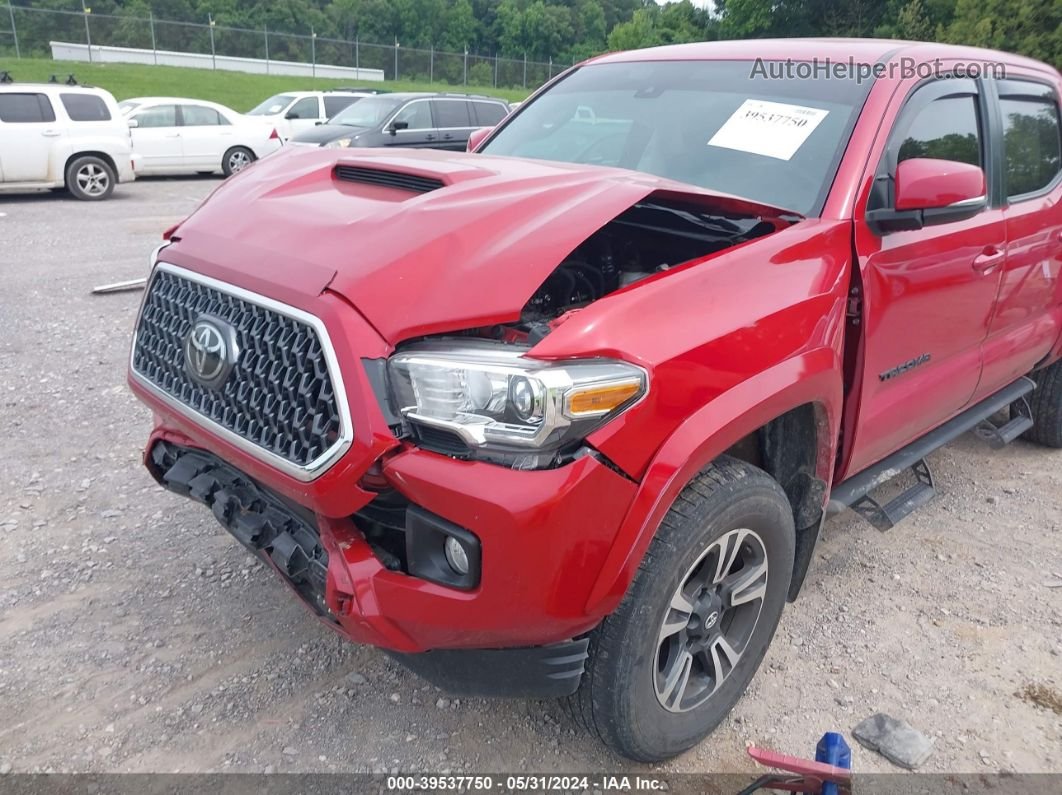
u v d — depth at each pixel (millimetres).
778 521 2523
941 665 3039
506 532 1878
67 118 13352
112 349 6047
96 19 38156
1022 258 3770
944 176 2668
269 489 2391
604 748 2588
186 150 16828
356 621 2066
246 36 41062
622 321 2045
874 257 2777
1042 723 2775
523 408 1866
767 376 2301
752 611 2627
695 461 2123
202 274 2393
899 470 3359
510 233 2186
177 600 3209
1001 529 4059
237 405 2242
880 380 2973
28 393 5148
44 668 2822
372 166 2650
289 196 2627
